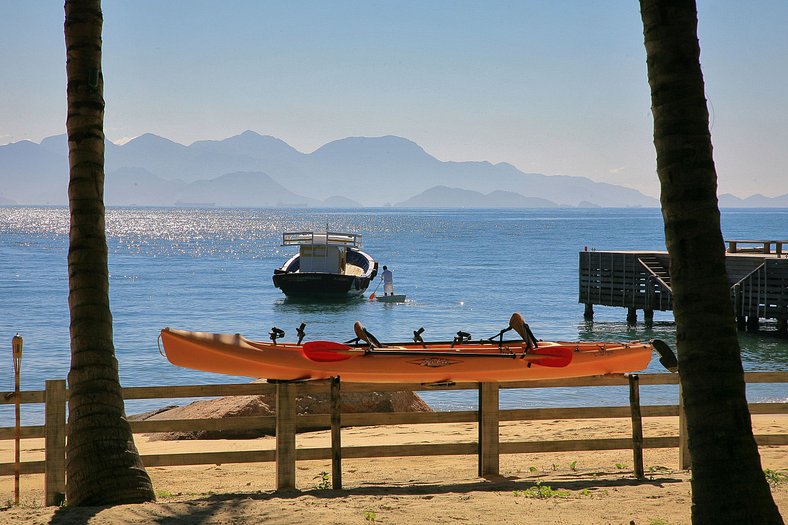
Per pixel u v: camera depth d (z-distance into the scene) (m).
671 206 9.73
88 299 13.86
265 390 15.23
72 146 13.95
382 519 12.61
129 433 14.09
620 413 16.53
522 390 37.53
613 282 68.62
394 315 72.38
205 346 16.88
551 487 15.15
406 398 27.27
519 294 89.31
